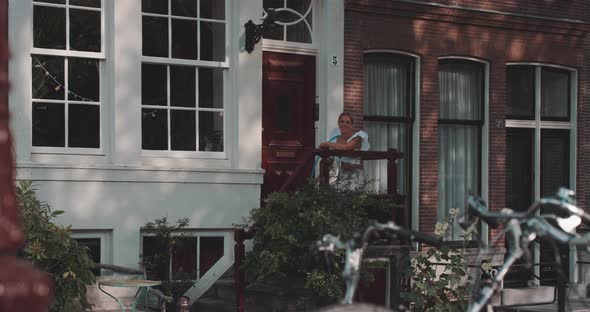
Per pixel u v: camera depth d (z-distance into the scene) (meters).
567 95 12.84
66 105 8.77
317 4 10.51
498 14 11.77
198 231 9.34
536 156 12.51
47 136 8.71
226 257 9.50
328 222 7.83
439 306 8.61
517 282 11.96
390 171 8.73
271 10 9.47
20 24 8.42
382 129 11.16
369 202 8.30
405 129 11.35
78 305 7.59
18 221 1.72
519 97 12.44
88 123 8.89
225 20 9.66
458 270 8.66
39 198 8.43
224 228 9.42
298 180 9.87
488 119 11.98
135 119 8.98
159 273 8.96
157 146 9.30
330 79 10.34
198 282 9.29
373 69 11.09
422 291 8.68
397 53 11.12
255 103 9.69
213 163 9.52
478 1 11.66
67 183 8.58
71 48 8.80
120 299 8.72
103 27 8.93
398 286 8.48
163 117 9.33
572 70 12.77
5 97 1.76
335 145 8.66
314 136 10.45
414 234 3.63
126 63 8.94
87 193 8.68
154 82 9.30
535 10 12.20
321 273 7.88
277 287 8.62
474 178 12.05
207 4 9.59
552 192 12.73
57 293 7.27
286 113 10.30
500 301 11.20
